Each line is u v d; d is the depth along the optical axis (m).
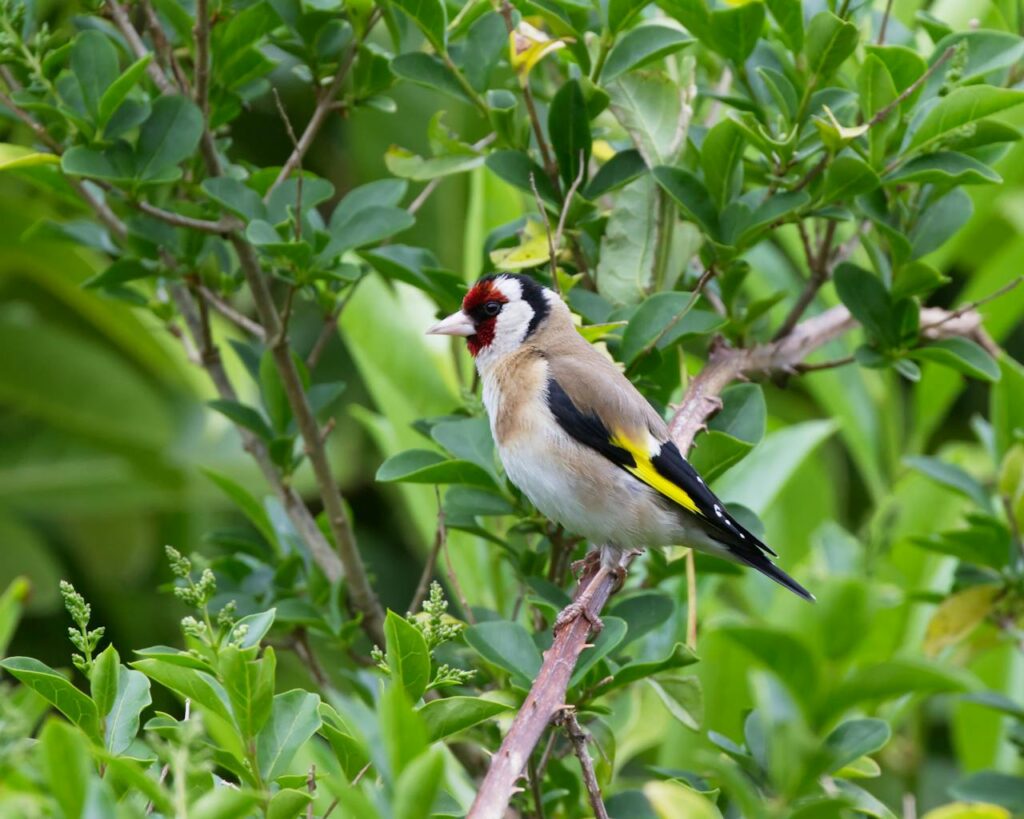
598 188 8.70
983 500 9.23
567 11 8.69
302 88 13.53
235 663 5.57
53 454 12.62
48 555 12.37
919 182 8.20
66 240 9.67
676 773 7.54
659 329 8.25
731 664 10.03
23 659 6.00
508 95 9.16
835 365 8.94
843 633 9.47
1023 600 9.05
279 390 9.09
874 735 6.98
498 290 9.01
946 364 8.75
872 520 11.17
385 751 4.83
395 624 5.82
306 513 9.27
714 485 10.14
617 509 8.34
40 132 8.34
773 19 8.72
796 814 5.07
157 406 12.64
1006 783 8.79
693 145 8.70
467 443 8.51
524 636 7.18
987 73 8.48
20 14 8.23
